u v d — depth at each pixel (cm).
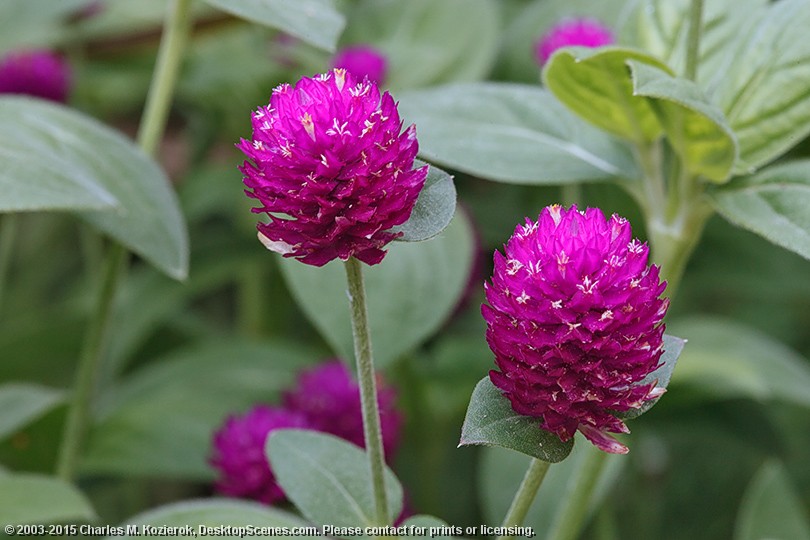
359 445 42
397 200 32
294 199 32
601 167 39
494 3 62
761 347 51
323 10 39
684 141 37
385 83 54
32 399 45
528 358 32
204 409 49
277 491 41
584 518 41
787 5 38
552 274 31
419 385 49
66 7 54
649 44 40
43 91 52
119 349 54
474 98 40
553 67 37
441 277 43
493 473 43
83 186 38
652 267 32
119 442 47
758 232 36
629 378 32
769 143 38
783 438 52
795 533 43
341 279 42
